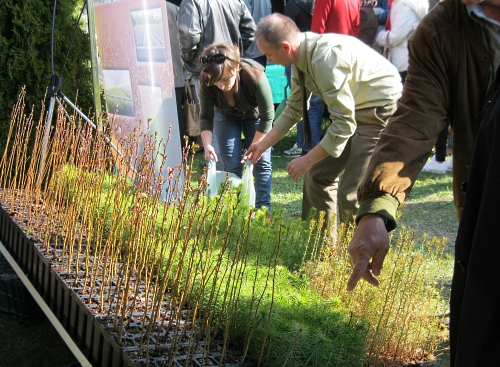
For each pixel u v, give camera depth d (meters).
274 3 8.13
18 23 4.68
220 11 6.03
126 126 4.93
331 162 3.90
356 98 3.64
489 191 1.50
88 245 2.96
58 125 3.99
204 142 4.78
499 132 1.48
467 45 1.93
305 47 3.47
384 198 1.91
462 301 1.62
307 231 3.44
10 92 4.87
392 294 2.75
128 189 3.32
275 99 7.65
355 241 1.89
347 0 6.32
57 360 3.51
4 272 4.11
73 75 5.05
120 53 4.82
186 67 6.13
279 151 8.64
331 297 2.70
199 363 2.20
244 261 2.48
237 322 2.32
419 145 1.97
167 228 3.04
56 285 3.02
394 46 7.37
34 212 3.91
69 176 3.62
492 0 1.84
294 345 2.11
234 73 4.54
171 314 2.38
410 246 3.12
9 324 3.97
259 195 5.22
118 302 2.44
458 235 1.67
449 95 2.02
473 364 1.52
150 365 2.16
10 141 4.89
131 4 4.53
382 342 2.59
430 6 7.19
